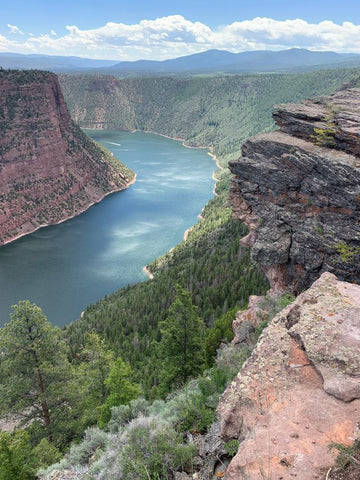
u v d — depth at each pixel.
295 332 13.82
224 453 13.05
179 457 13.67
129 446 14.95
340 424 10.27
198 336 42.53
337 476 8.87
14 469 26.34
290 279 33.59
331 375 11.76
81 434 38.22
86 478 16.47
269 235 32.31
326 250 29.36
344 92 39.81
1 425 50.25
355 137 27.64
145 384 59.75
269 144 31.80
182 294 42.16
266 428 10.59
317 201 29.28
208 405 17.12
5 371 35.81
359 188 26.55
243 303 92.81
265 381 12.28
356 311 14.30
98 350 49.78
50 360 37.19
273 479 8.98
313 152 29.08
